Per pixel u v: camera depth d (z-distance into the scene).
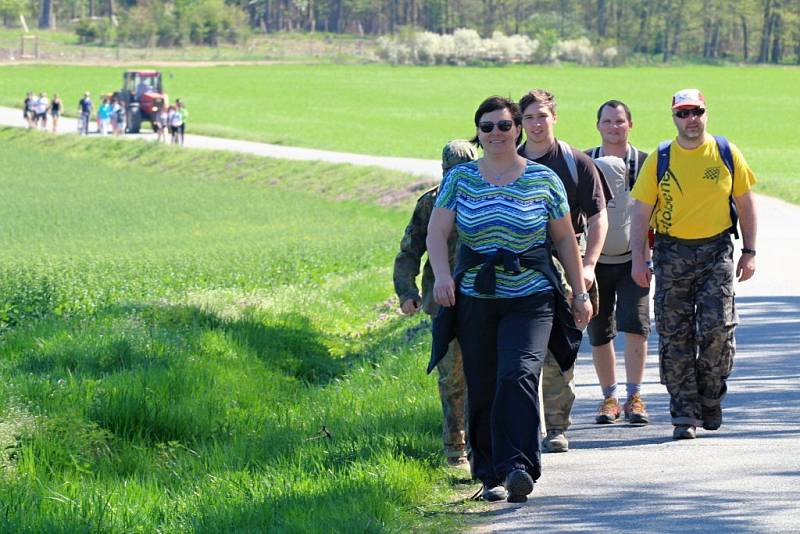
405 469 20.09
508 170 18.42
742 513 17.30
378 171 133.38
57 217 118.69
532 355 17.92
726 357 23.48
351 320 50.09
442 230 18.62
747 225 23.52
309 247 84.44
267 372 34.62
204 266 72.06
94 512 18.08
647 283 23.83
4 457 22.11
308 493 18.67
